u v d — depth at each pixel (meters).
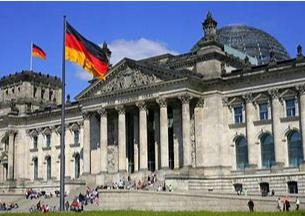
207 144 119.38
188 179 111.75
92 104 133.88
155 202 96.50
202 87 121.88
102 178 128.38
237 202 88.06
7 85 179.25
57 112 159.50
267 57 147.75
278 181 108.44
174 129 122.81
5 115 169.25
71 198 117.69
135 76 125.62
